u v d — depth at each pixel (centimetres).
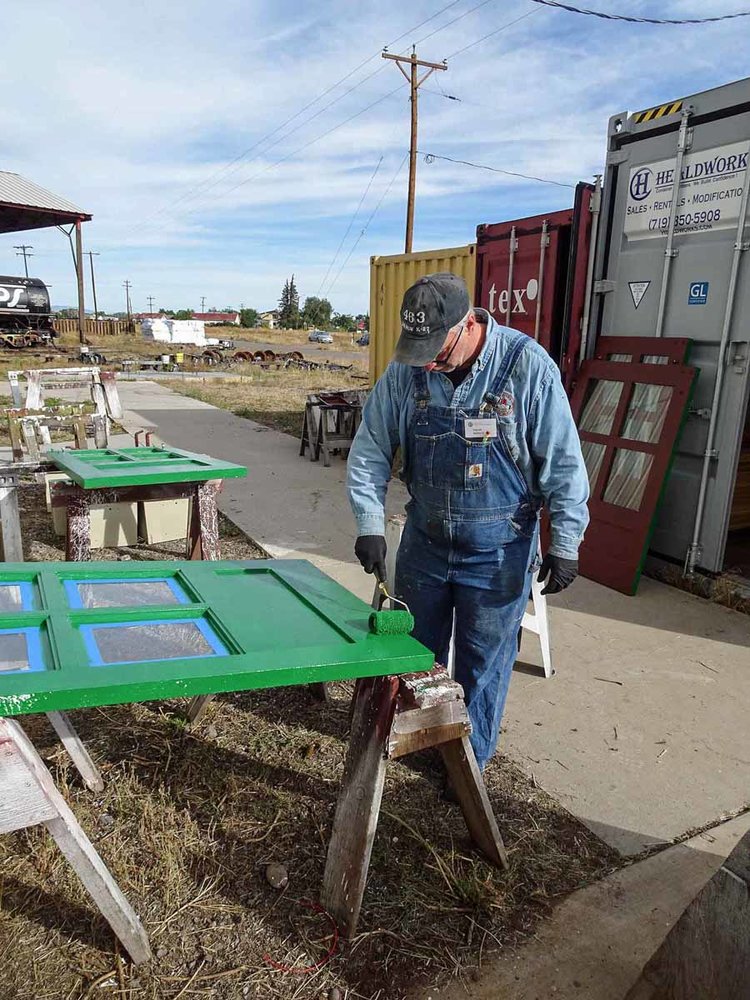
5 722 156
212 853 219
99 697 151
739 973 143
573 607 423
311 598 218
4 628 184
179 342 4031
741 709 315
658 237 466
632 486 458
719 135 418
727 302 420
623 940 195
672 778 266
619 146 487
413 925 197
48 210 2205
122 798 241
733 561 480
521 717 305
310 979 180
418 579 237
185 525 513
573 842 232
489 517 220
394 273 823
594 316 515
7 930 189
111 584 226
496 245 609
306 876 212
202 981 178
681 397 440
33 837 221
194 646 183
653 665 353
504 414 208
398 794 251
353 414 828
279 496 654
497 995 178
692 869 222
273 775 258
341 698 314
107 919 175
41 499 625
